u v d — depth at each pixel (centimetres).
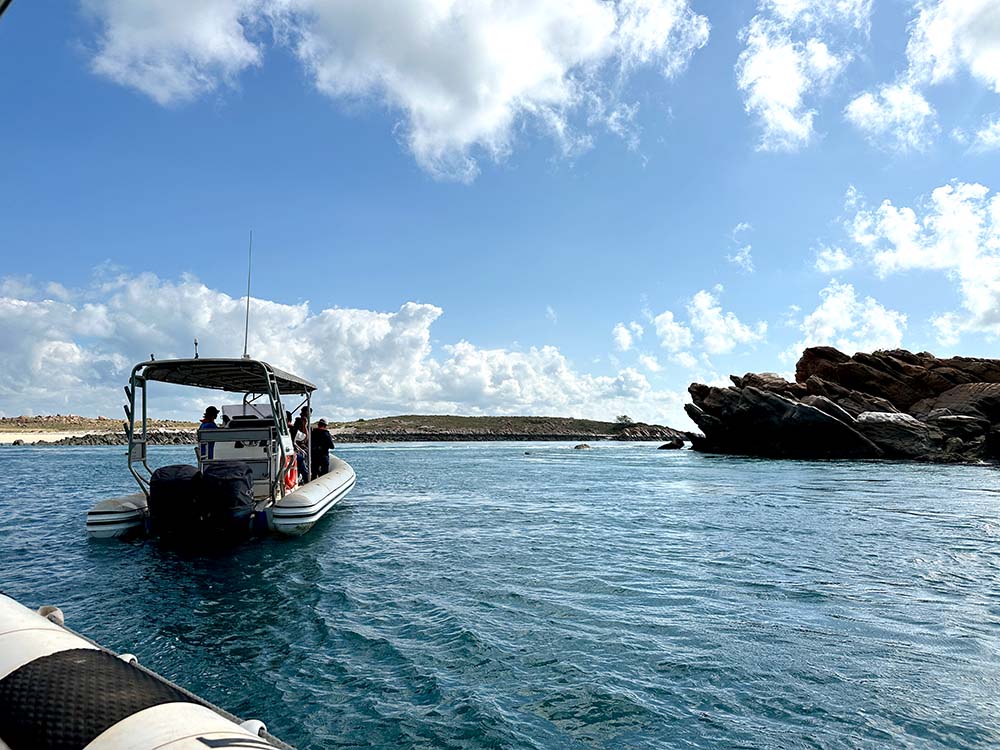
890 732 393
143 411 1045
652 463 3497
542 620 608
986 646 541
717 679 470
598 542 1020
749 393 4012
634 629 581
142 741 179
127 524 1048
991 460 3288
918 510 1424
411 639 554
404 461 3859
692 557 902
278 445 1109
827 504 1541
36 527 1191
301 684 459
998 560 881
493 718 406
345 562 868
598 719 407
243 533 988
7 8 170
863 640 553
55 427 11050
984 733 392
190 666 493
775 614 629
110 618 614
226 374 1138
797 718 410
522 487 2053
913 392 4109
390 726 395
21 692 202
